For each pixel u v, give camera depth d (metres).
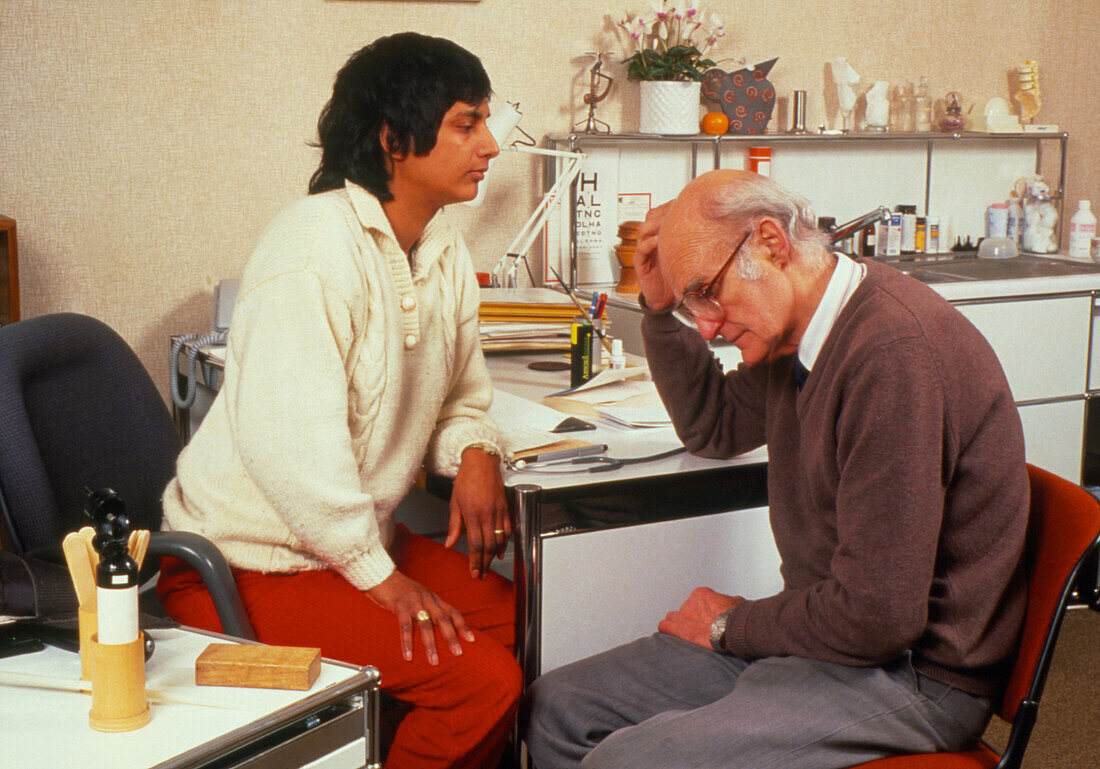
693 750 1.25
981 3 3.74
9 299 2.47
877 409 1.18
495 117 2.75
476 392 1.76
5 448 1.45
